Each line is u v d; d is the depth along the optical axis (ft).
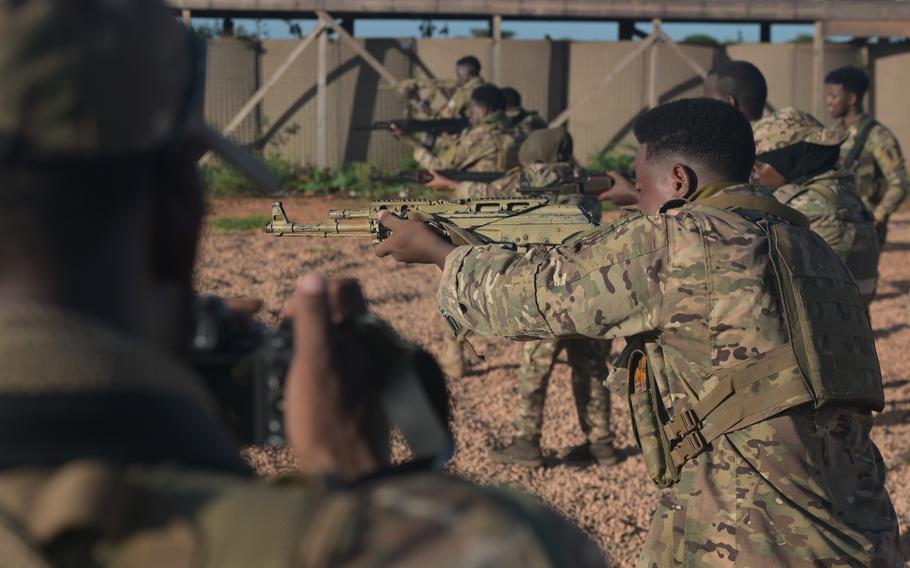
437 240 8.94
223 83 59.52
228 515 2.09
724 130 7.95
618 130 62.23
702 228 7.21
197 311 2.81
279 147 60.23
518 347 24.79
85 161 2.11
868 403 7.38
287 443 2.82
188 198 2.44
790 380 7.00
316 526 2.06
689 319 7.13
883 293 32.17
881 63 63.87
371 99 60.34
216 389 2.81
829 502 7.00
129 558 2.05
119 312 2.26
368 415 2.84
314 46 59.88
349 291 3.07
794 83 62.23
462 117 41.29
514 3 59.06
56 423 2.07
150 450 2.14
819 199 16.80
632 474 17.53
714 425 7.11
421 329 26.68
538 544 2.11
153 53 2.17
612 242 7.32
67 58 2.03
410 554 2.04
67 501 2.00
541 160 18.98
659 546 7.43
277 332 2.92
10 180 2.06
